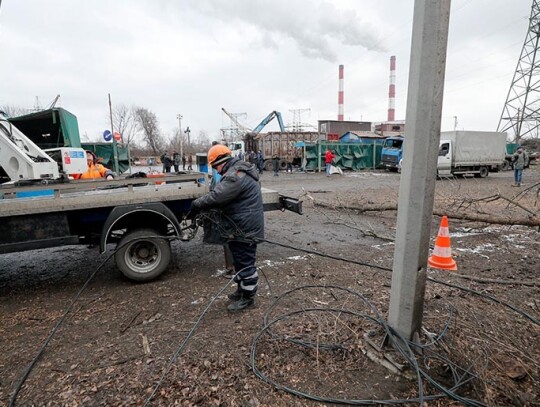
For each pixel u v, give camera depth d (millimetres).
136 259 3934
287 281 3881
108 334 2814
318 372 2215
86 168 7430
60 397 2059
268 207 4664
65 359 2463
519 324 2770
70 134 9141
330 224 7238
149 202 3895
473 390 2018
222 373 2227
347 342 2521
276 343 2545
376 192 12180
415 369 2068
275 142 26406
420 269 2195
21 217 3506
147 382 2160
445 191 11781
